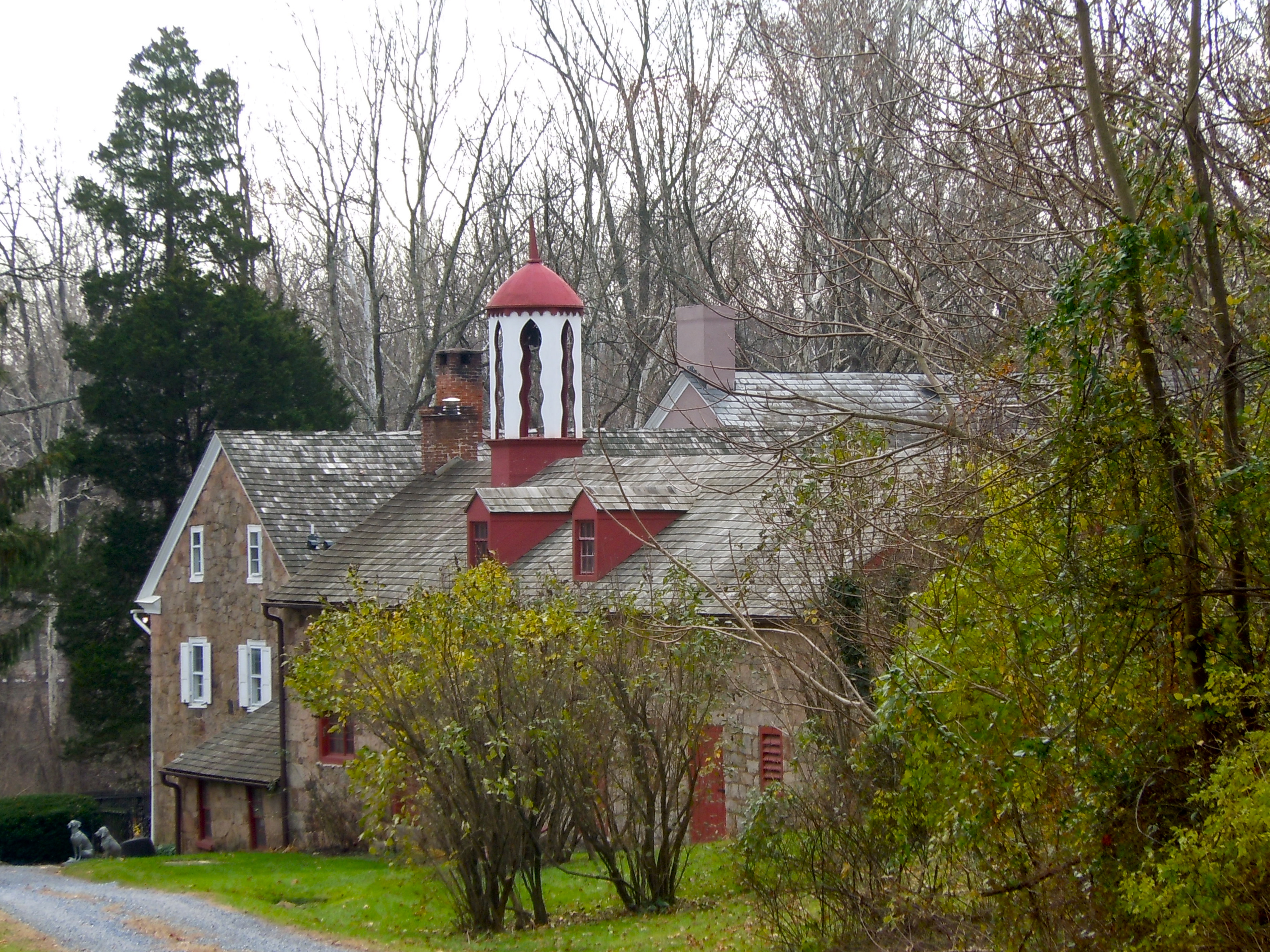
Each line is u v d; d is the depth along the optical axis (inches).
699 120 2033.7
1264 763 463.2
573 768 901.2
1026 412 671.8
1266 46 652.1
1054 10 671.1
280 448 1925.4
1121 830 520.1
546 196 2527.1
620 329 2295.8
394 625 908.0
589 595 1251.2
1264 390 535.5
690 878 1010.1
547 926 932.6
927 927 648.4
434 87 2539.4
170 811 2000.5
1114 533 524.1
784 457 720.3
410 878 1115.3
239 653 1888.5
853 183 1186.0
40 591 2618.1
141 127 2994.6
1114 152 531.2
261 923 1070.4
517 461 1692.9
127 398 2568.9
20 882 1412.4
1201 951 462.0
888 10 1211.9
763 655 953.5
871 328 785.6
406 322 3248.0
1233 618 513.0
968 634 583.5
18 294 2618.1
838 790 733.3
